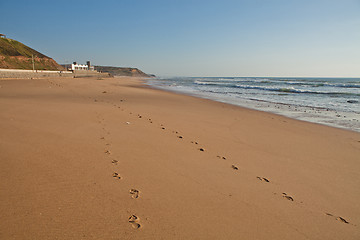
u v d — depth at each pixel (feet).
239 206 10.09
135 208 8.97
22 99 35.22
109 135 18.35
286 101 58.85
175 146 17.51
